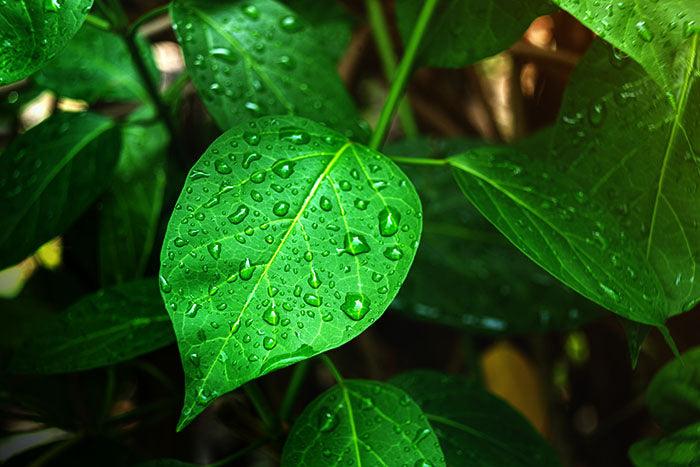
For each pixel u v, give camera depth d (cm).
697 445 39
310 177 33
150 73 50
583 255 34
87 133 44
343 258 31
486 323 49
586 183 38
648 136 37
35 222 42
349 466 33
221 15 40
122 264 50
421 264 51
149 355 59
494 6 40
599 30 33
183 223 31
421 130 76
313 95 40
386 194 33
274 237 31
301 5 58
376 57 76
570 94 37
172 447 62
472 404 43
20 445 70
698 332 56
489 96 78
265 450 44
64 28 33
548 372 66
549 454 42
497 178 37
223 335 30
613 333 66
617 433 68
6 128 62
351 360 72
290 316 30
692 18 33
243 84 39
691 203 36
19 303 52
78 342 40
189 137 65
